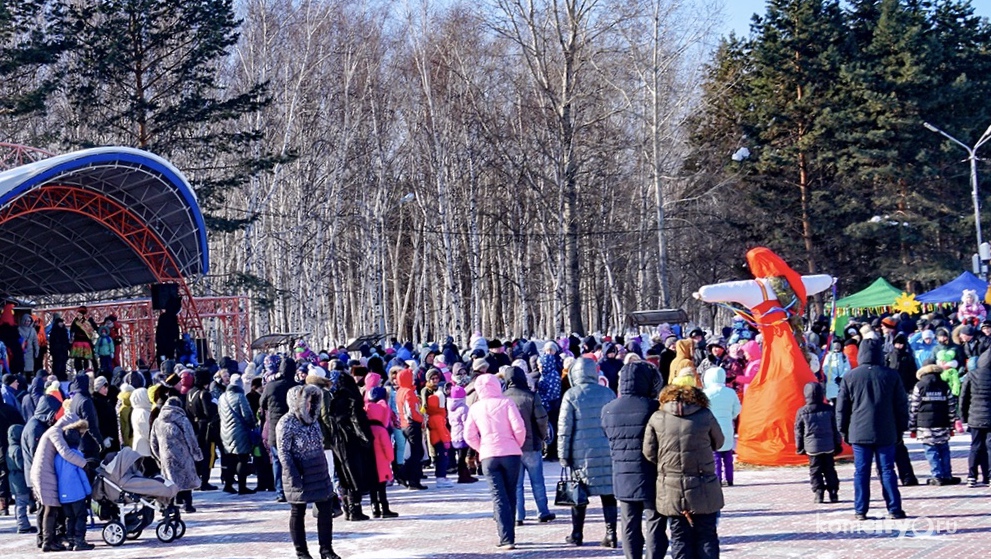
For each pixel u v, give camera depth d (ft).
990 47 199.62
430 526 45.50
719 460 53.62
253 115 162.09
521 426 38.93
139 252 108.06
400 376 59.93
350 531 45.27
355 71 181.98
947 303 122.01
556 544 39.34
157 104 137.18
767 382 60.90
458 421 61.82
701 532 29.89
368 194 186.60
